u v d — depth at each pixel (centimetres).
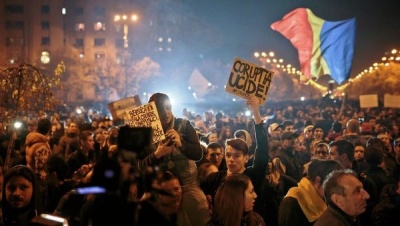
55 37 11031
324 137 1479
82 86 9225
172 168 694
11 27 10994
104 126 1524
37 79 1030
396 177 1070
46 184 834
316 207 689
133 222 319
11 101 1035
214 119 2283
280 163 1000
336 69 2692
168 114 724
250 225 589
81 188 323
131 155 329
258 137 761
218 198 590
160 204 543
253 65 838
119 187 321
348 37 2652
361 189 575
